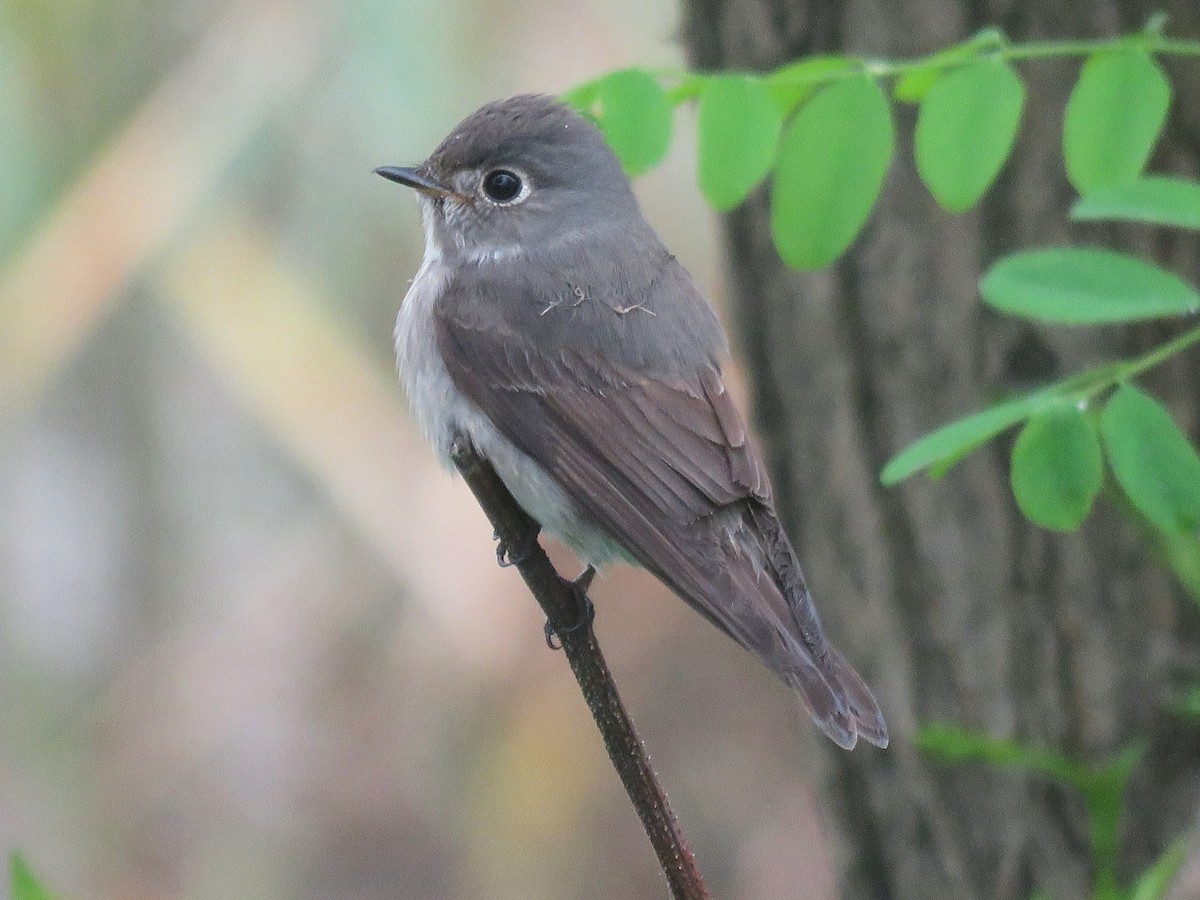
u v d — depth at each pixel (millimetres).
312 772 15383
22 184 12477
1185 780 9648
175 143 12539
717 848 15938
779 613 7535
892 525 9992
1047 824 9812
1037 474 6438
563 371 8414
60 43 12781
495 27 12609
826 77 7121
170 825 15328
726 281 10336
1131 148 6984
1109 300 6391
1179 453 6359
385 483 13125
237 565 15438
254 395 12938
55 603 15406
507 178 8969
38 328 12336
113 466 15375
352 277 13219
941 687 10039
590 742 15297
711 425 8242
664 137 7180
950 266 9602
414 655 15211
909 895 10367
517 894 15336
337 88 12391
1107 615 9641
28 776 15227
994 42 7184
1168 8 9133
